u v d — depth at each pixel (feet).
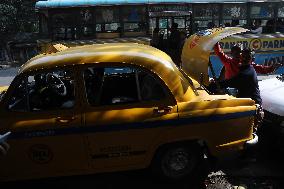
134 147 13.96
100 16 33.83
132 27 34.47
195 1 34.73
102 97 13.89
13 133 13.37
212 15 35.19
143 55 14.38
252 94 17.10
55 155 13.71
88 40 34.06
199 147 14.89
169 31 35.04
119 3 33.81
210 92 16.29
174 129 14.01
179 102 14.14
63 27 33.86
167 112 13.92
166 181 14.89
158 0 34.30
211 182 15.38
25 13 66.90
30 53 54.65
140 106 13.92
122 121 13.62
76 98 13.71
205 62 16.10
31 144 13.53
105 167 14.10
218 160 17.15
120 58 14.05
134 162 14.19
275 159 17.42
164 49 34.24
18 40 59.06
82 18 33.73
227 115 14.49
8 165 13.74
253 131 16.11
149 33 34.71
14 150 13.53
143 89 14.01
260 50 35.63
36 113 13.61
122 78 14.14
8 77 41.39
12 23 64.85
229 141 14.78
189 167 14.94
